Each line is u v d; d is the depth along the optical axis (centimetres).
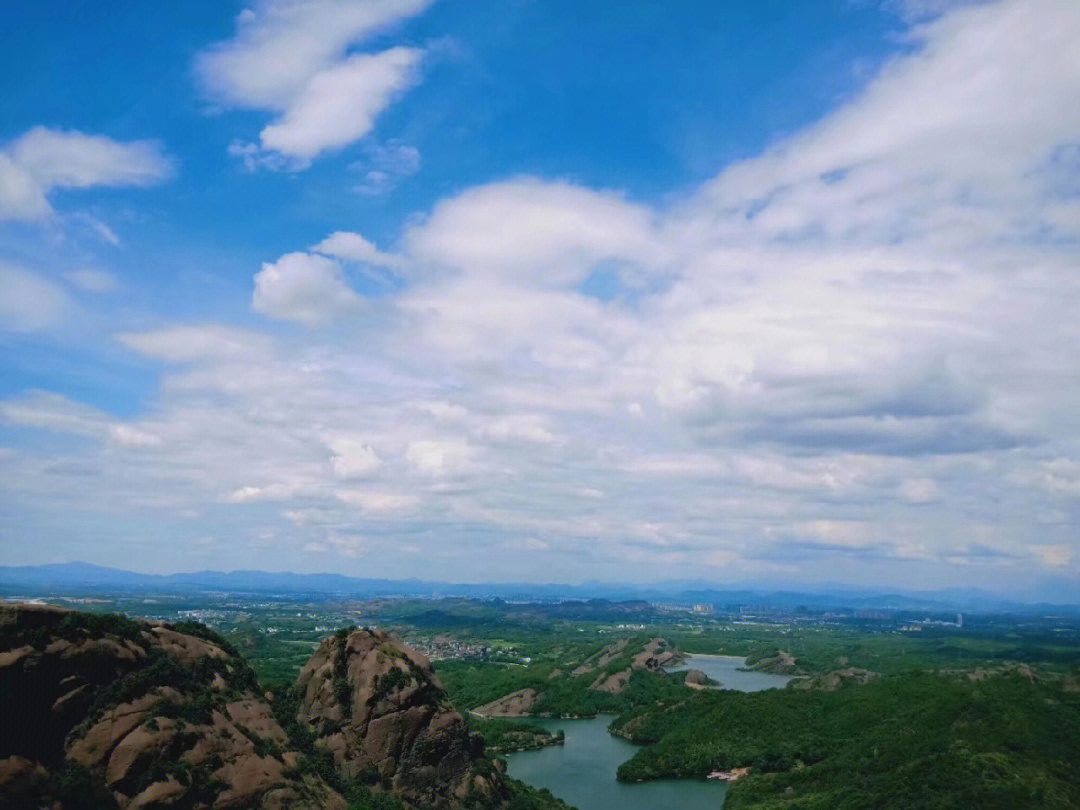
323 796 11525
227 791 10181
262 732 11981
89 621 10319
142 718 10012
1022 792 12962
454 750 14338
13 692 9056
